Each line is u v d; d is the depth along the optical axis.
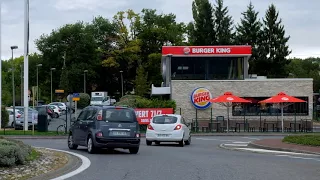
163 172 12.34
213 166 13.73
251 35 78.44
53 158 14.50
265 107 43.44
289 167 13.64
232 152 19.59
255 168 13.30
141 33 82.19
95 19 93.00
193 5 82.06
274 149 21.08
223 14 78.62
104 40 88.75
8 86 95.81
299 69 96.69
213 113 43.41
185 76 47.09
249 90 43.59
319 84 91.38
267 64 77.44
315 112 60.66
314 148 20.31
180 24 83.56
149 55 78.62
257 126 42.84
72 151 19.05
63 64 89.19
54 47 90.62
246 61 47.22
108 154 17.86
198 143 26.61
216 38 78.38
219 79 46.94
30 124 37.66
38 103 67.44
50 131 35.12
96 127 17.84
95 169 12.93
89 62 88.44
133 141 17.98
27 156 13.14
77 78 86.56
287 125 42.59
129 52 80.31
